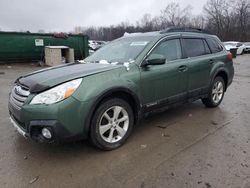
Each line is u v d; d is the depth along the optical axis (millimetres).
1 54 14117
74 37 16344
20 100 3027
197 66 4590
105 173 2846
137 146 3510
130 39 4402
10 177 2768
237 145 3533
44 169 2928
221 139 3740
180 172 2852
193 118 4711
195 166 2979
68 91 2857
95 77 3127
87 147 3461
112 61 3943
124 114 3492
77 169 2930
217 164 3018
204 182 2662
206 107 5453
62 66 3836
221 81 5453
